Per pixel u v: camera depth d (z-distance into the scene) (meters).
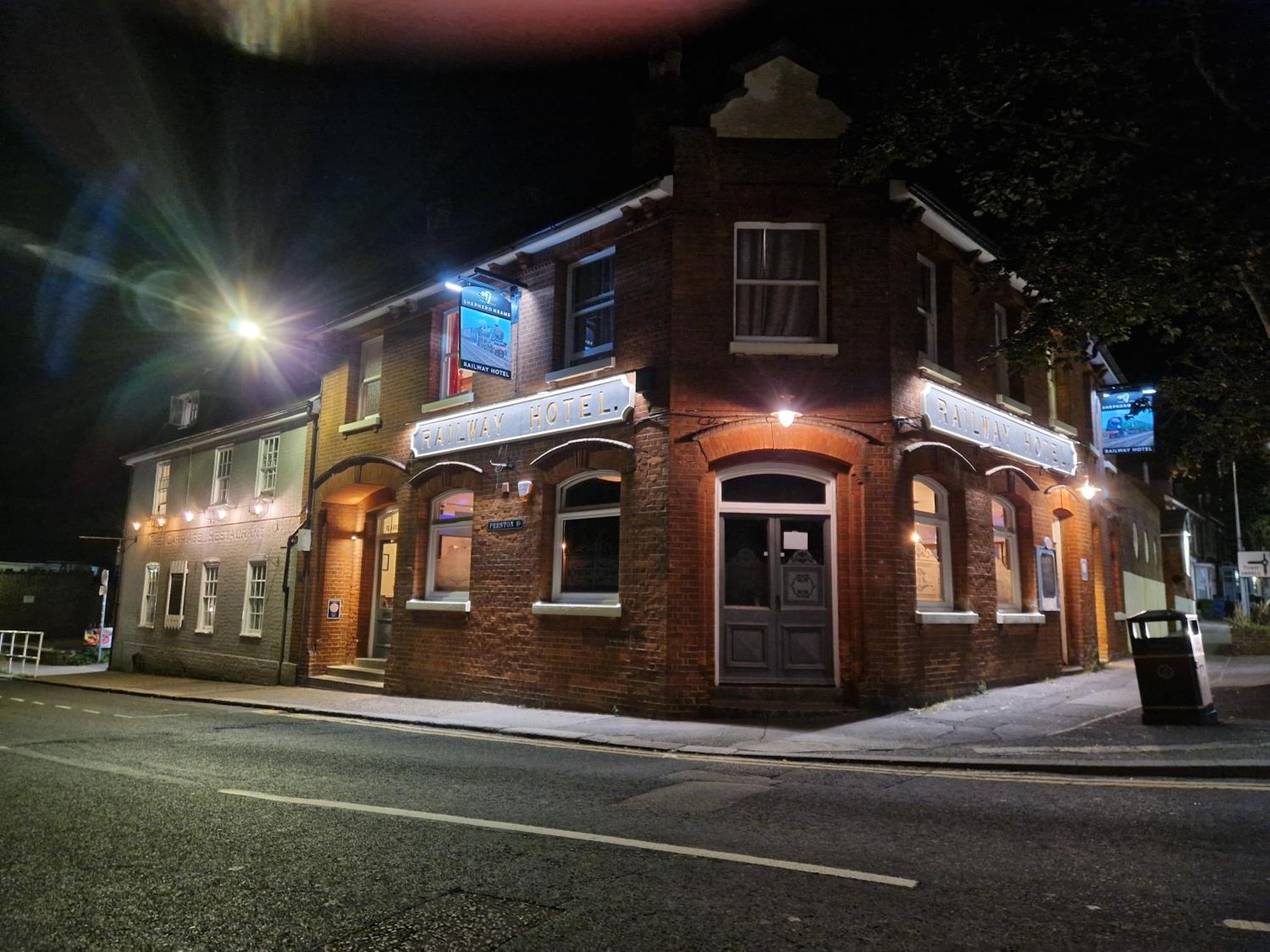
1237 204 8.99
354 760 8.84
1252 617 23.59
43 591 35.94
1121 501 22.02
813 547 11.92
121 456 26.78
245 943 3.95
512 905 4.41
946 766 8.27
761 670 11.61
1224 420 12.55
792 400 11.80
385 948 3.89
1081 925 4.13
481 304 13.50
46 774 8.02
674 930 4.08
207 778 7.80
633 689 11.61
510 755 9.20
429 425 15.51
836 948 3.87
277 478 19.73
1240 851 5.25
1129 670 17.16
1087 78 9.41
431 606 14.75
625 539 12.05
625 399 12.23
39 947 3.91
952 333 13.59
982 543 13.51
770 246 12.37
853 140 10.79
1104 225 9.98
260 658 19.05
